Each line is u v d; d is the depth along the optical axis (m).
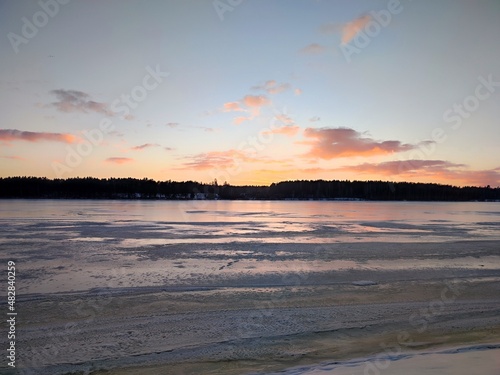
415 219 49.25
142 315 9.76
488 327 9.24
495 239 26.52
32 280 13.18
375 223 41.56
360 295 11.80
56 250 19.86
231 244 22.81
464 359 6.62
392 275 14.55
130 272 14.60
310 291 12.16
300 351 7.80
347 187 132.00
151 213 57.53
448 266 16.45
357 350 7.86
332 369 6.48
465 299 11.50
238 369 7.01
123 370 6.95
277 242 24.00
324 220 46.25
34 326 8.91
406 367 6.27
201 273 14.53
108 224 36.62
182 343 8.11
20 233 27.81
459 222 43.91
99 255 18.39
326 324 9.31
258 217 51.38
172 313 9.94
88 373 6.82
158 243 23.02
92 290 11.98
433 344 8.21
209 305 10.65
